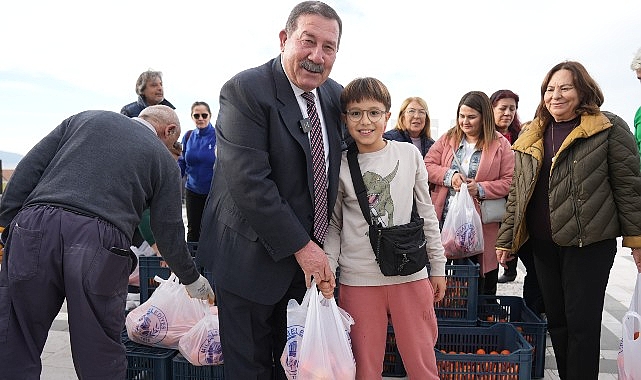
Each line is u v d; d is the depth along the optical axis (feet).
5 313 5.28
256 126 5.55
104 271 5.36
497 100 11.91
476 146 10.01
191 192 14.80
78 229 5.30
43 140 6.01
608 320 11.83
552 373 8.86
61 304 5.71
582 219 6.77
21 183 5.81
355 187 6.20
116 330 5.66
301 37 5.43
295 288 6.55
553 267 7.52
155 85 13.46
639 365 6.32
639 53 9.57
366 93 5.97
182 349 7.39
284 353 5.97
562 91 6.93
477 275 8.94
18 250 5.30
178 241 6.34
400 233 5.91
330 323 5.94
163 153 6.19
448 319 9.04
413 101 11.75
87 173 5.55
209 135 14.62
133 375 7.70
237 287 5.97
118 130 5.89
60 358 9.23
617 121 6.82
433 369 6.47
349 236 6.33
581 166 6.77
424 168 6.56
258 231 5.60
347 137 6.53
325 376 5.65
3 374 5.25
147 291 10.33
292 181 5.79
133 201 5.82
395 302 6.30
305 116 5.90
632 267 17.85
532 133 7.58
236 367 6.29
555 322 7.65
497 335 8.63
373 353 6.36
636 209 6.68
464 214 9.27
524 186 7.53
